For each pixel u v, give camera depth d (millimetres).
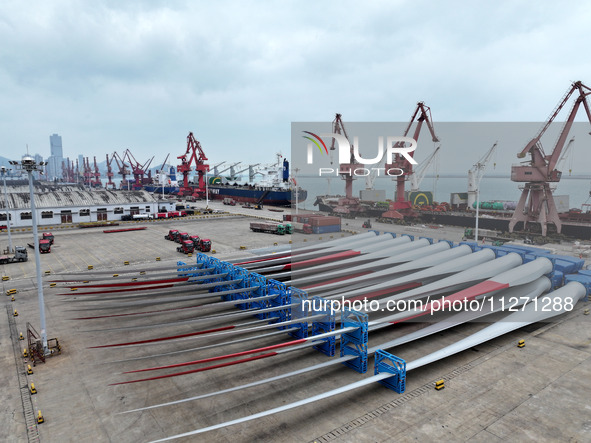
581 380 18781
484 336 21984
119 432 15352
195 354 22203
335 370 20188
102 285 27938
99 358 21672
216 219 88438
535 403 16891
